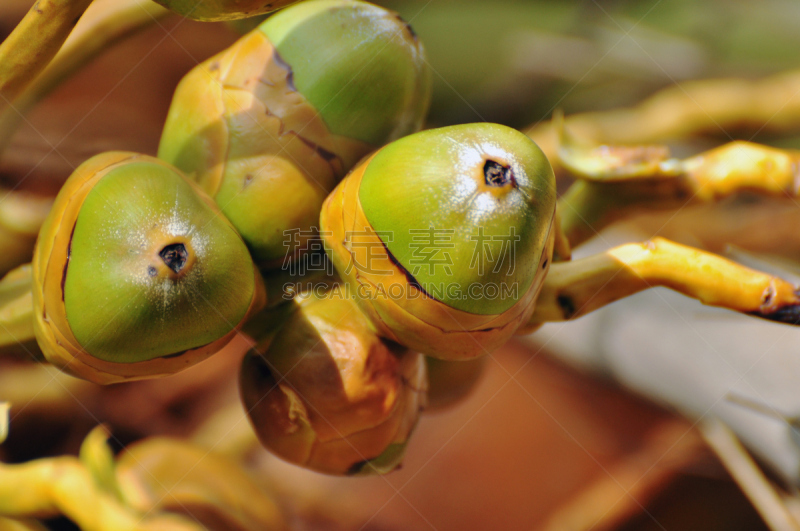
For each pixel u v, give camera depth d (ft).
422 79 1.51
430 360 1.61
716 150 1.59
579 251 2.25
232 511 1.76
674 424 2.27
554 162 2.05
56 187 1.90
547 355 2.43
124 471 1.70
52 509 1.62
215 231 1.41
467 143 1.38
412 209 1.38
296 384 1.47
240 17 1.41
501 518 2.31
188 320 1.39
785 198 1.58
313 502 2.23
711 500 2.15
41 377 1.97
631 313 2.11
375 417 1.47
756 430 1.80
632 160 1.59
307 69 1.48
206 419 2.22
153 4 1.60
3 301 1.49
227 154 1.47
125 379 1.42
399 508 2.28
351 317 1.47
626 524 2.17
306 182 1.47
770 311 1.47
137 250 1.38
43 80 1.59
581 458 2.39
